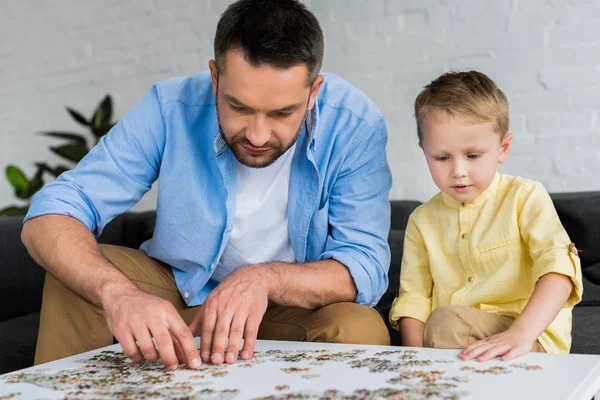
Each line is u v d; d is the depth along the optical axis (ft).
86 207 4.43
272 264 4.04
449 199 4.60
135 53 10.52
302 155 4.58
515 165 7.85
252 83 3.63
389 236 6.81
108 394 2.80
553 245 3.98
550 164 7.65
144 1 10.36
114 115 10.81
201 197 4.58
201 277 4.66
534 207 4.27
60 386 2.94
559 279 3.84
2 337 5.63
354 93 4.78
